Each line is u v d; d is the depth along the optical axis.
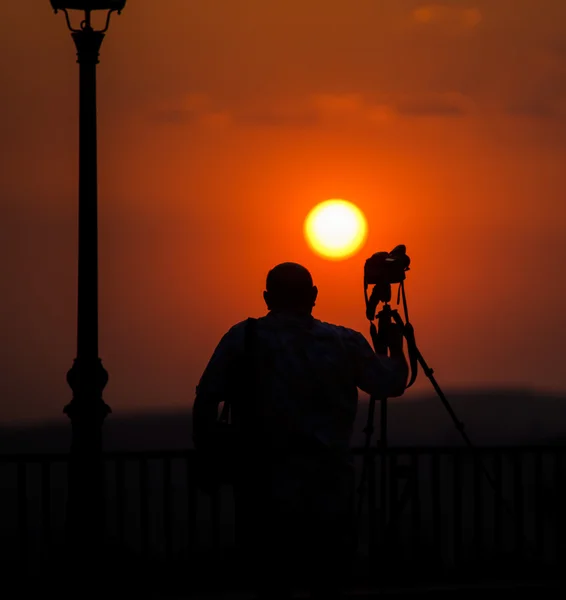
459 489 25.02
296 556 18.03
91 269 24.97
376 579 24.34
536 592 23.94
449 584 24.56
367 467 24.58
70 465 24.16
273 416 18.12
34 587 23.70
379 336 22.97
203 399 18.39
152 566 23.94
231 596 23.55
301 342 18.44
